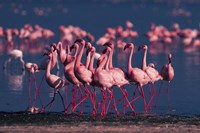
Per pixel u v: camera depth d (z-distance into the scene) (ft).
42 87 99.35
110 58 78.64
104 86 74.18
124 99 86.02
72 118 72.49
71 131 63.62
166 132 63.82
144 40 204.03
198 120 72.38
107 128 65.51
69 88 98.17
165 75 82.99
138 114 76.95
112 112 78.28
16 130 63.98
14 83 103.50
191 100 88.84
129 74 77.66
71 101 84.79
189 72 118.52
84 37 211.00
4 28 252.62
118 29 200.03
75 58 77.97
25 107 81.66
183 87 100.58
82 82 75.00
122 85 78.02
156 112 78.95
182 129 65.72
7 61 125.29
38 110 79.61
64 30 199.72
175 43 199.52
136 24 289.53
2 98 88.53
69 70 77.10
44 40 202.49
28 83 103.71
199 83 104.73
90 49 76.28
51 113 76.79
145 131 64.18
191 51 167.73
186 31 201.98
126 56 148.87
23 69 122.52
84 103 85.05
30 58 142.61
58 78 77.87
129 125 67.77
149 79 79.46
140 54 153.99
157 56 149.69
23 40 196.95
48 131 63.52
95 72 74.23
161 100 88.89
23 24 276.41
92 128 65.41
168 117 74.43
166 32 201.67
